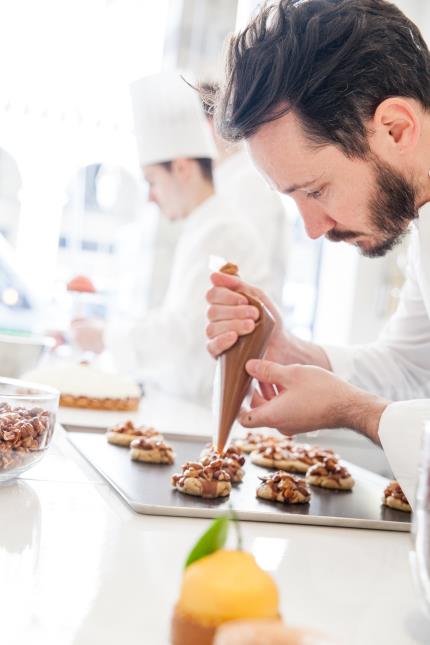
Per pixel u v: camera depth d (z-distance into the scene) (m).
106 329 2.80
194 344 2.81
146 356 2.79
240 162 3.24
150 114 2.86
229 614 0.54
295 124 1.24
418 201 1.33
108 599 0.69
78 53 3.26
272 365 1.22
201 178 2.90
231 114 1.27
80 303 2.84
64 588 0.71
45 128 3.27
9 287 3.31
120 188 3.38
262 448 1.53
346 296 3.78
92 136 3.31
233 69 1.26
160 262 3.41
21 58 3.22
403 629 0.69
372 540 1.03
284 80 1.21
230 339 1.21
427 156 1.29
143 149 2.92
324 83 1.22
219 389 1.23
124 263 3.43
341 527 1.08
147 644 0.61
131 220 3.42
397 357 1.80
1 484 1.10
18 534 0.86
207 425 2.00
